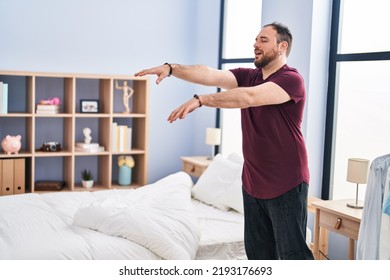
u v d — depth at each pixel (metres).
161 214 2.97
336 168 3.86
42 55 4.63
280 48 2.55
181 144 5.36
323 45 3.77
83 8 4.75
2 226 2.69
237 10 4.98
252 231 2.67
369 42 3.60
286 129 2.46
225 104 2.16
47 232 2.66
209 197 3.80
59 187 4.58
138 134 5.00
